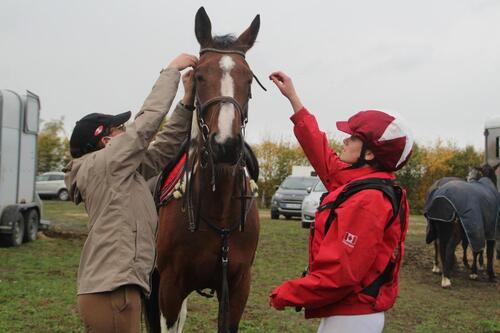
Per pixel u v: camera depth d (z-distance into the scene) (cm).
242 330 529
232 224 335
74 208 2211
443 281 795
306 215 1467
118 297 243
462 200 793
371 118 223
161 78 283
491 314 636
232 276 348
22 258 912
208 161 318
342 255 202
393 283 222
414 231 1566
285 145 2864
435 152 2759
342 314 214
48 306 594
